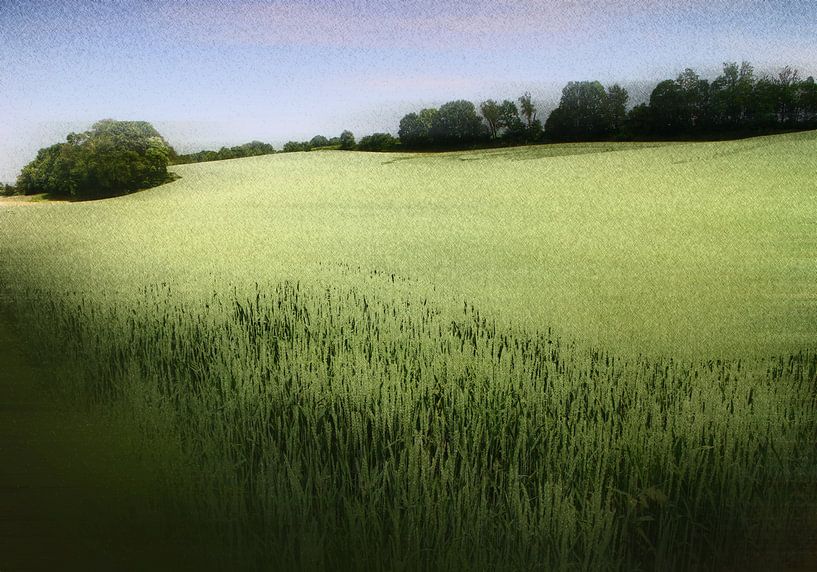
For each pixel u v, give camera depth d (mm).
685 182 16562
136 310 5453
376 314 5219
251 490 2629
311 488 2607
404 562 2211
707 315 4664
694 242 8906
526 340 4383
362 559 2270
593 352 4023
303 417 3404
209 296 5918
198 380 4031
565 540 2162
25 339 5051
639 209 12992
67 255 8680
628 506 2498
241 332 4812
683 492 2695
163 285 6422
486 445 3033
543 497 2449
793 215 11359
